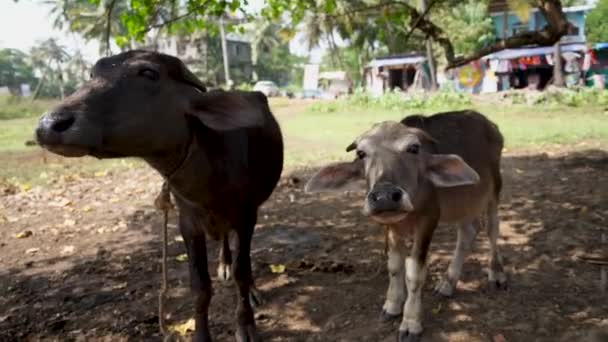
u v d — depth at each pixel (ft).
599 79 109.50
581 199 24.95
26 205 29.37
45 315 15.90
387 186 11.07
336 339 13.85
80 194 31.58
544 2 23.24
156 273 18.90
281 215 25.35
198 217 12.94
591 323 13.82
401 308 14.60
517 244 19.76
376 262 18.90
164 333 13.12
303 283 17.38
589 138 42.29
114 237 23.30
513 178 29.99
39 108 148.77
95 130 9.52
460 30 120.67
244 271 13.53
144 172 38.22
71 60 237.25
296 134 55.88
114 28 111.34
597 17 130.31
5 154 48.21
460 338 13.47
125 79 10.16
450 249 19.71
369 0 76.07
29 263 20.34
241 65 242.78
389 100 84.28
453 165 12.37
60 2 91.66
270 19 28.99
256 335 13.66
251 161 13.97
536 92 80.64
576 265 17.58
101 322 15.33
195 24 25.91
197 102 11.05
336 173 13.33
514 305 15.02
